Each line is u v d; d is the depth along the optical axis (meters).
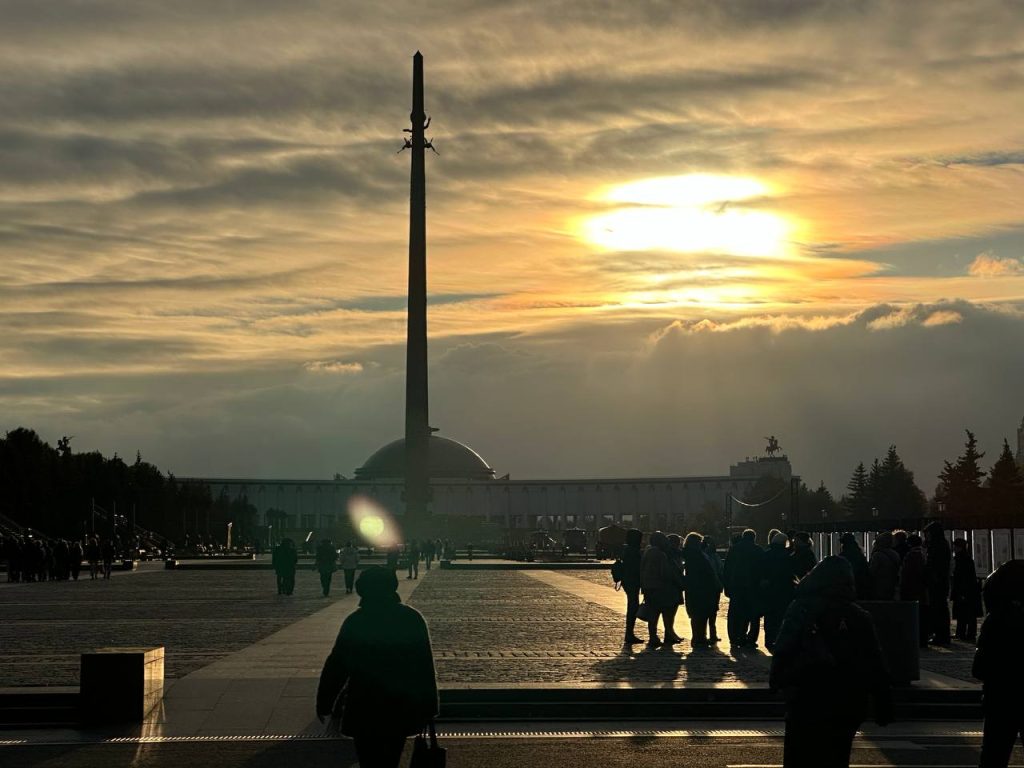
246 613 53.09
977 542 61.69
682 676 28.94
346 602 61.91
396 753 14.26
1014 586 16.52
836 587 14.80
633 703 25.14
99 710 23.64
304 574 108.31
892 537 39.66
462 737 22.45
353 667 14.19
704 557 37.41
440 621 47.44
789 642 14.69
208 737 22.27
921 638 38.59
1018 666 16.38
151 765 19.75
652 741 22.00
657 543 37.34
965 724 24.22
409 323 144.12
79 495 195.25
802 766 14.64
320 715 14.57
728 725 23.97
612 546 157.75
